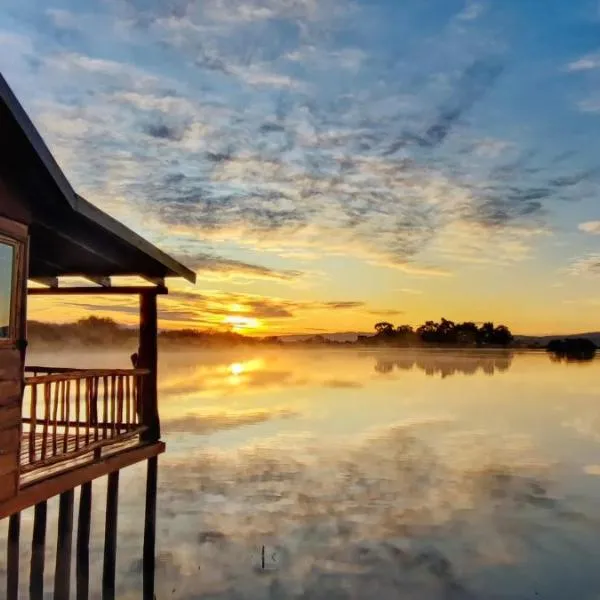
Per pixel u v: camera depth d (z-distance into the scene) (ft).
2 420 22.12
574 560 46.11
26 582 41.11
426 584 41.22
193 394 199.00
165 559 45.24
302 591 39.60
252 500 62.28
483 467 81.87
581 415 148.77
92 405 28.60
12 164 22.61
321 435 109.81
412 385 256.73
